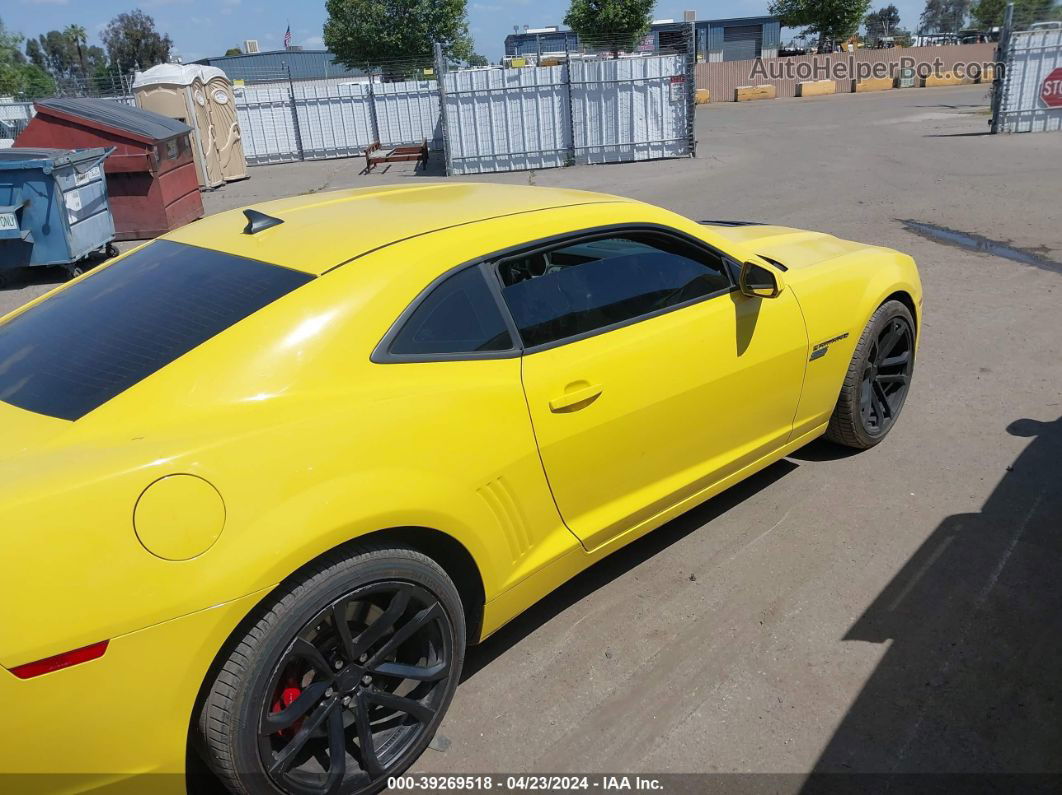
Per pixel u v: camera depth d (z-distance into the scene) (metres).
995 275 7.52
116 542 1.82
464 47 41.91
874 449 4.34
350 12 40.19
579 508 2.85
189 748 2.17
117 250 11.50
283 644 2.03
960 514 3.69
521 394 2.58
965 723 2.54
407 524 2.25
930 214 10.38
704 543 3.58
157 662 1.85
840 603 3.13
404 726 2.42
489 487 2.49
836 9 49.00
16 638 1.70
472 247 2.65
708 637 2.99
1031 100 18.88
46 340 2.50
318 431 2.13
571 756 2.49
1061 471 4.02
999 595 3.14
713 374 3.18
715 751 2.48
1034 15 30.28
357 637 2.23
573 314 2.83
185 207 13.56
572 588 3.32
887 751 2.46
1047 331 5.99
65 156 9.51
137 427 2.06
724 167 16.20
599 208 3.05
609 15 41.53
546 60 23.41
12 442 2.05
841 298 3.80
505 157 18.44
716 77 40.69
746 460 3.52
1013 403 4.82
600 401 2.79
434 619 2.38
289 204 3.10
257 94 23.59
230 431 2.04
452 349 2.50
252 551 1.95
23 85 40.62
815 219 10.44
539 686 2.79
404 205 2.98
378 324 2.37
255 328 2.24
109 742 1.83
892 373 4.33
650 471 3.06
